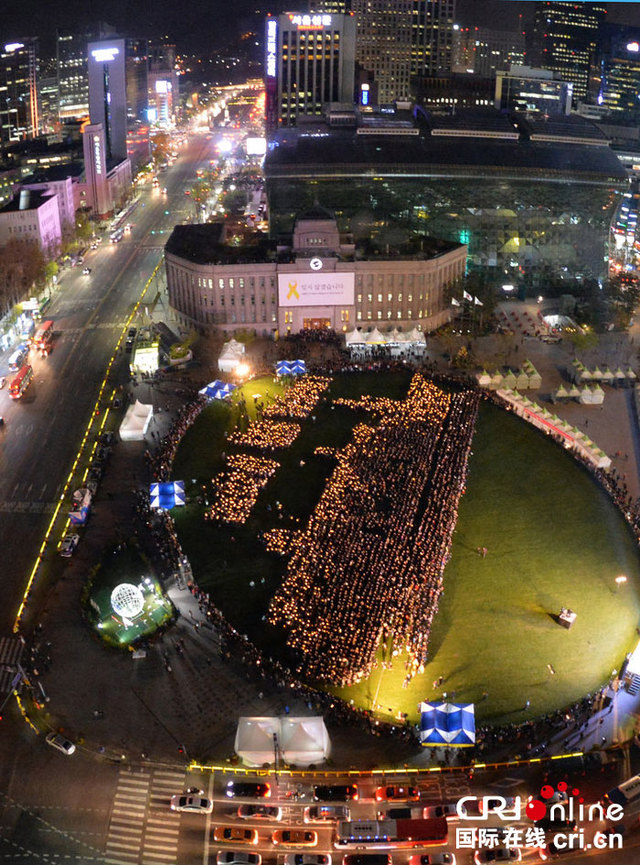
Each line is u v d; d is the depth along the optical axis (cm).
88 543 14262
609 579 13575
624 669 11419
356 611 12588
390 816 9319
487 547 14375
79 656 11800
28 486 16088
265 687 11262
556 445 17762
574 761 10106
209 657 11775
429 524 14750
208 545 14362
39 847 9100
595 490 16138
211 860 9000
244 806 9488
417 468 16600
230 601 12950
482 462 17112
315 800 9600
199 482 16275
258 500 15725
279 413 18912
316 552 14000
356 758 10169
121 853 9062
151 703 11012
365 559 13788
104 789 9806
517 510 15475
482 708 10919
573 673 11550
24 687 11262
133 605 12081
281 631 12306
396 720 10731
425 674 11525
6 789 9781
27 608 12750
